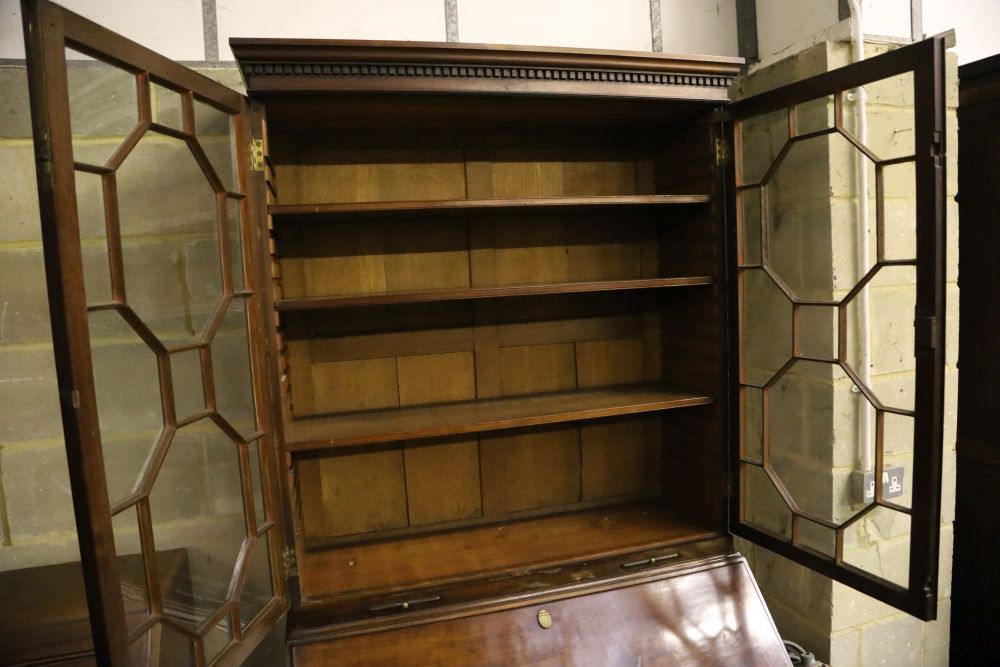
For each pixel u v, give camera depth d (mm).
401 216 1620
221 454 1601
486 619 1435
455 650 1378
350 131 1630
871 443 1598
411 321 1744
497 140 1750
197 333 1563
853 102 1541
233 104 1234
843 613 1638
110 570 916
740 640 1492
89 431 890
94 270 1471
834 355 1568
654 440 1943
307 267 1662
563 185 1812
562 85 1399
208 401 1207
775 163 1480
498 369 1816
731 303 1594
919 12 1775
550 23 1782
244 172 1268
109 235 992
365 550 1654
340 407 1713
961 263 1841
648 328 1911
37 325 1465
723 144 1572
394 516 1768
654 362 1919
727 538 1663
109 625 904
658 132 1824
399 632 1392
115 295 998
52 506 1504
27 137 1437
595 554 1561
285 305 1330
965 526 1876
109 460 1508
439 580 1462
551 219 1817
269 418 1326
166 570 1455
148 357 1524
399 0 1675
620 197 1509
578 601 1493
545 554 1580
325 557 1613
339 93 1290
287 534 1362
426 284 1741
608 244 1865
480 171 1743
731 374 1616
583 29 1806
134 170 1488
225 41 1581
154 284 1521
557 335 1852
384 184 1685
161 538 1564
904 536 1688
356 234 1686
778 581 1810
